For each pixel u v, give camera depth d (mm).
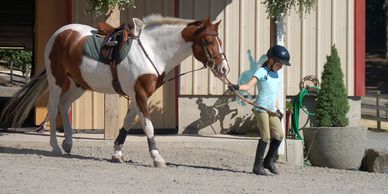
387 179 9570
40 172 8008
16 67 38312
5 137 11523
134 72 8773
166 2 13008
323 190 7910
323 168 11039
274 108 8828
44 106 13078
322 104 12164
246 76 13078
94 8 10914
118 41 8891
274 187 7859
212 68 8664
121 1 10797
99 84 9180
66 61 9383
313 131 11688
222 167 9789
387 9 44094
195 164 9945
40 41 13055
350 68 13391
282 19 11094
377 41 48094
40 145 10898
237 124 13078
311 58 13352
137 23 8969
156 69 8867
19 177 7629
